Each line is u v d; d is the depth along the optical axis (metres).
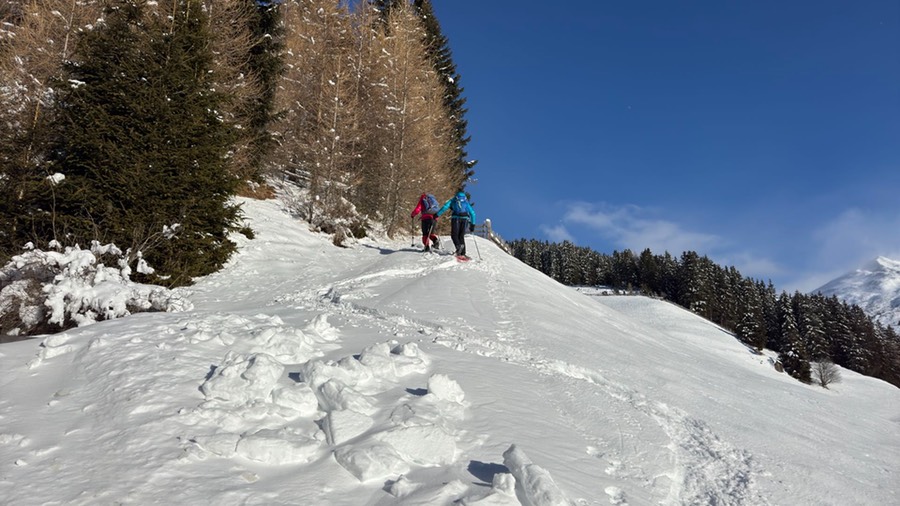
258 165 19.45
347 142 22.83
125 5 11.64
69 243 9.55
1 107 11.37
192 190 11.53
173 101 11.04
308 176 23.73
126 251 9.75
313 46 25.78
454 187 33.03
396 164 24.42
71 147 10.04
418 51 27.94
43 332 6.70
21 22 16.42
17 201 9.76
